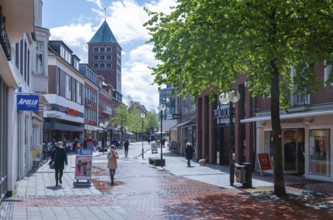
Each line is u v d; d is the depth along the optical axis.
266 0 11.03
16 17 12.28
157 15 14.20
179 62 13.60
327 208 11.90
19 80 17.94
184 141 47.59
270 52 11.39
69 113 53.12
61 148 17.78
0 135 12.43
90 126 70.38
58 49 49.56
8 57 11.21
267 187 16.80
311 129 19.45
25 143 22.02
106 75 117.44
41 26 29.00
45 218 10.50
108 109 95.88
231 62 12.50
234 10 11.55
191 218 10.77
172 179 20.80
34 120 26.86
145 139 143.75
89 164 18.30
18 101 16.39
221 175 22.69
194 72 13.28
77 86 60.00
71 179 20.23
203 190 16.41
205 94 33.34
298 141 21.55
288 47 11.94
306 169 19.67
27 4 11.22
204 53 12.08
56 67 46.62
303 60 12.27
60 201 13.55
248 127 24.55
